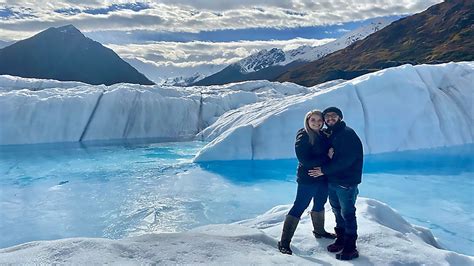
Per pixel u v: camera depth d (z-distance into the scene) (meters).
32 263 2.73
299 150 3.53
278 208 5.34
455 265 3.26
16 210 7.02
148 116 17.14
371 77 11.74
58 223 6.33
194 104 18.39
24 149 13.68
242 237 3.54
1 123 14.70
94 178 9.43
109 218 6.53
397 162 10.15
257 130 10.99
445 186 8.15
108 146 14.41
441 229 5.75
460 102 12.38
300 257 3.35
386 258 3.31
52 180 9.30
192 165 10.73
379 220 4.31
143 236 3.35
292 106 11.22
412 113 11.38
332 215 4.58
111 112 16.53
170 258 2.96
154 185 8.66
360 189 7.98
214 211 6.78
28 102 15.44
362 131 10.90
